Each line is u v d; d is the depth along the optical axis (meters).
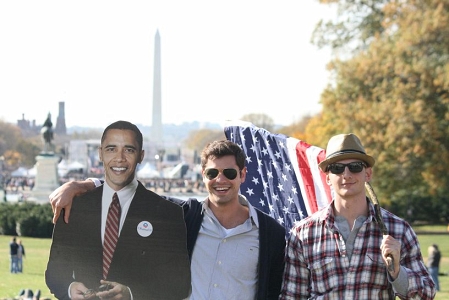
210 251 5.93
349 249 5.74
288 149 7.01
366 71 39.53
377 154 38.94
